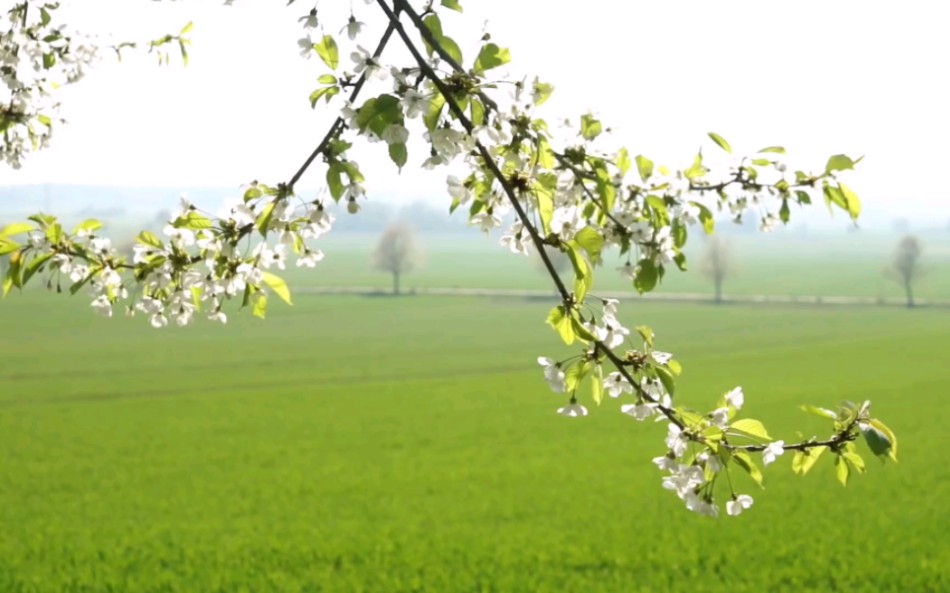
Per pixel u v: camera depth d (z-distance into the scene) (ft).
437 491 79.10
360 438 108.37
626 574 52.49
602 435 108.06
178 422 120.78
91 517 70.90
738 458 9.97
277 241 9.62
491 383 162.91
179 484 83.35
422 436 109.50
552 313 9.39
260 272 9.81
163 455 98.02
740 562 54.44
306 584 51.85
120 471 89.66
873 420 10.28
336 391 152.56
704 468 10.11
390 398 143.54
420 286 433.89
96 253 10.67
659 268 11.82
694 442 10.03
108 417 124.88
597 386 10.08
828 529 62.23
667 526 63.62
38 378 170.50
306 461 94.38
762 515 66.39
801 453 10.25
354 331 265.75
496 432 111.55
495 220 9.63
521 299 363.35
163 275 9.96
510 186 9.04
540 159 9.53
